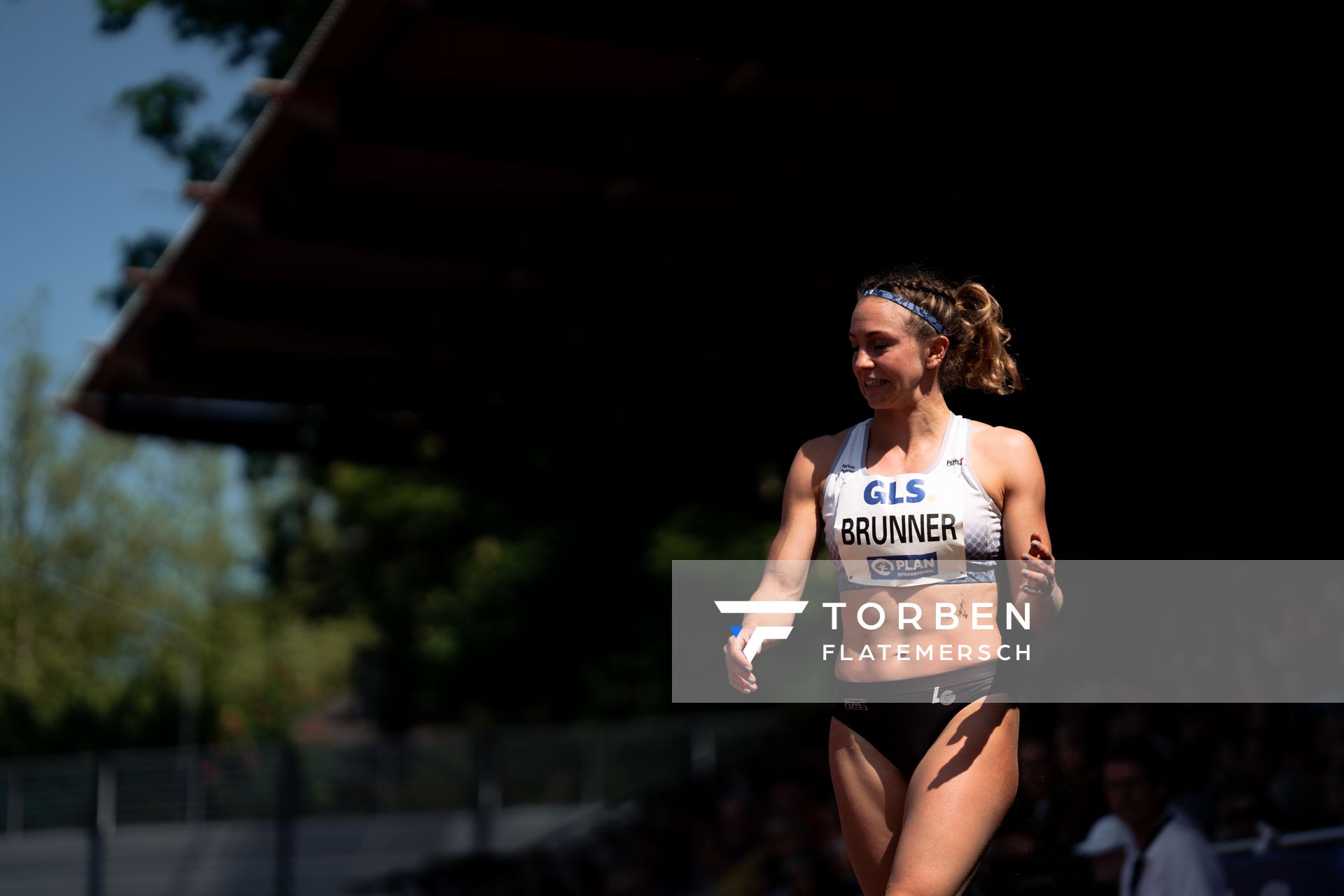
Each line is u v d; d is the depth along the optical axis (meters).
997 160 8.83
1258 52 7.63
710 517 35.06
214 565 44.91
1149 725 8.15
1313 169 8.16
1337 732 7.60
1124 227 9.05
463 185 11.26
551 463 21.69
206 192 11.59
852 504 3.25
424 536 41.56
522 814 28.00
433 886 22.86
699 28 8.05
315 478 42.53
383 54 9.12
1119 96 8.02
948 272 9.68
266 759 28.06
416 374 16.69
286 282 13.85
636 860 18.73
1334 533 11.20
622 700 38.31
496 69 9.34
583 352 14.84
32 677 40.41
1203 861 5.71
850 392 13.87
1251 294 10.11
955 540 3.15
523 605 39.91
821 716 23.69
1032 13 7.90
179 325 15.20
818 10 8.02
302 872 27.45
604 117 9.98
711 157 9.84
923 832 3.01
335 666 45.91
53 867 27.33
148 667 42.41
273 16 21.20
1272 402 11.43
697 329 13.69
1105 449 12.68
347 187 11.30
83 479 43.47
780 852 13.07
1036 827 4.80
